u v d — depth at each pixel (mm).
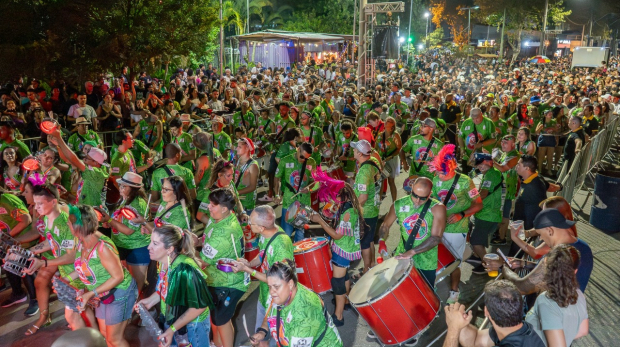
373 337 5578
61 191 6426
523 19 57094
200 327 4402
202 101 15406
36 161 5918
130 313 4891
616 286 6805
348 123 10258
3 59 12883
